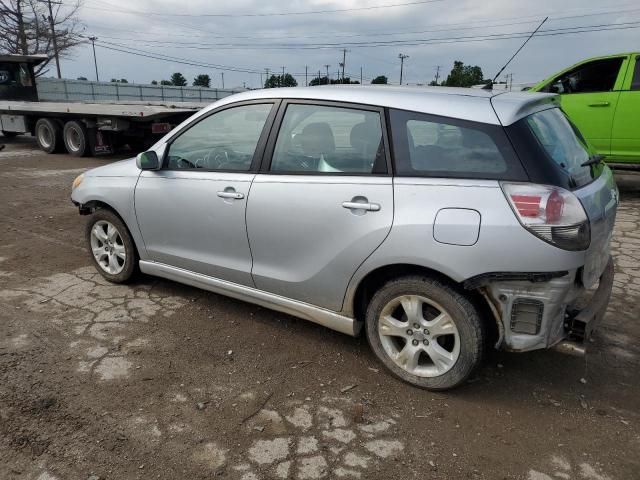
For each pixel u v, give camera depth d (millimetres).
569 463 2480
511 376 3207
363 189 2938
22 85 16609
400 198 2818
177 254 3963
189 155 3832
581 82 7812
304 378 3164
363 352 3473
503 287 2637
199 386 3059
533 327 2643
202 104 13570
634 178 9953
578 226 2527
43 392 2957
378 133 2982
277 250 3350
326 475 2385
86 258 5301
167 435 2631
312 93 3295
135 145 13844
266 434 2654
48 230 6387
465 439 2641
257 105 3504
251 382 3113
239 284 3682
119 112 11906
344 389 3051
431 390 3006
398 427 2725
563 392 3047
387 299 3014
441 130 2803
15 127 15164
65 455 2480
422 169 2820
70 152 13641
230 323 3861
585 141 3500
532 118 2840
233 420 2758
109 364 3268
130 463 2438
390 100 2992
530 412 2859
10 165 11938
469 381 3145
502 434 2680
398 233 2799
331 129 3148
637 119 7215
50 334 3641
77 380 3086
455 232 2643
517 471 2430
